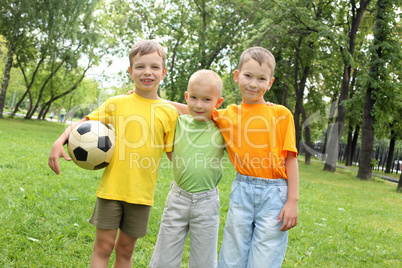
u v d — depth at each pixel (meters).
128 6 24.20
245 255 2.57
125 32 25.28
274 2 17.70
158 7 24.19
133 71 2.61
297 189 2.52
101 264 2.53
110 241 2.55
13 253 3.07
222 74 23.22
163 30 24.27
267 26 17.42
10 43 25.33
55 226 3.83
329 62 21.03
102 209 2.53
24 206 4.35
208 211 2.63
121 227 2.63
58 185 5.73
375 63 16.14
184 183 2.63
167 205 2.70
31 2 22.73
